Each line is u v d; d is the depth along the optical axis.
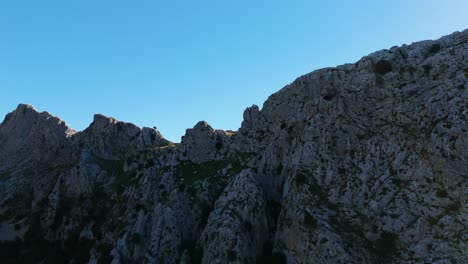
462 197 68.94
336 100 97.25
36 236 126.06
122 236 100.75
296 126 103.50
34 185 148.50
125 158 141.00
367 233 73.12
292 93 118.31
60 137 170.12
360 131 88.88
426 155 77.25
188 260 87.44
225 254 80.44
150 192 112.19
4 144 190.25
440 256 63.50
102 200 124.88
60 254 115.56
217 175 111.00
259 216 88.56
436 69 88.06
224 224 84.75
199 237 92.12
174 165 120.19
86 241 113.69
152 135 161.62
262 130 120.25
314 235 74.50
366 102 92.44
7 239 127.12
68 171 139.50
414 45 98.31
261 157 111.25
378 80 93.94
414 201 73.25
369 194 79.25
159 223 96.81
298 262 74.31
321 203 80.62
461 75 83.12
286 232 80.06
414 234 69.38
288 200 85.50
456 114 78.06
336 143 89.44
